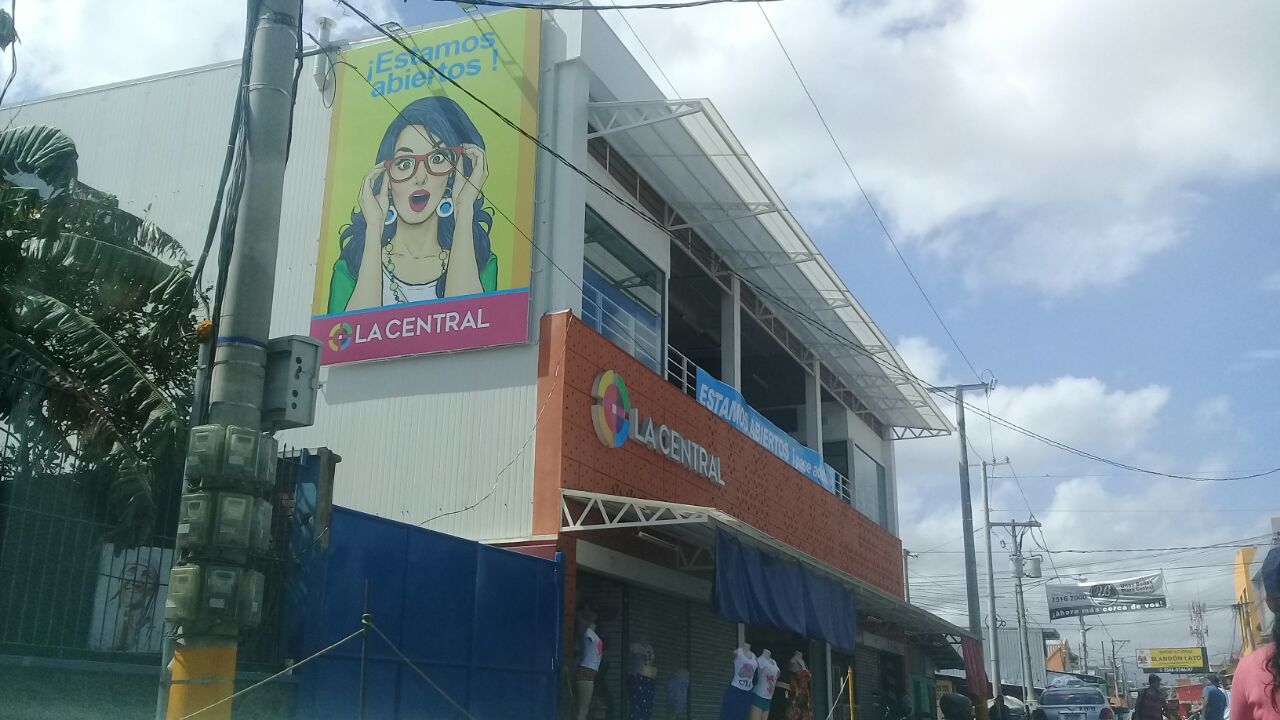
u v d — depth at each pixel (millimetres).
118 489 9211
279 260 16906
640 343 17781
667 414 17391
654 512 15117
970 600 29297
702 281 21344
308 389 7484
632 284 17750
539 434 14719
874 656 27844
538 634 13414
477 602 12406
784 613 15586
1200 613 74750
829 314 23312
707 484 18453
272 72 7805
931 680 31797
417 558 11633
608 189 17266
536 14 16359
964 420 30875
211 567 6742
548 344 15023
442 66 16656
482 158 16016
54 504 9289
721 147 16984
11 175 12680
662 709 17062
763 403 27406
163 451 9828
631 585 16594
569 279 15289
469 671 12094
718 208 19031
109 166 18531
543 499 14422
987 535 37188
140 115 18688
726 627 19984
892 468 31141
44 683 8148
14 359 9867
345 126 17000
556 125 15930
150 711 8844
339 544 10625
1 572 8594
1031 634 69562
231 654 6785
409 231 16156
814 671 23391
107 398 10094
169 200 18000
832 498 24969
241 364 7254
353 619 10641
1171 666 78000
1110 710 27891
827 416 28250
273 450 7180
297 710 9883
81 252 11242
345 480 15602
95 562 9250
